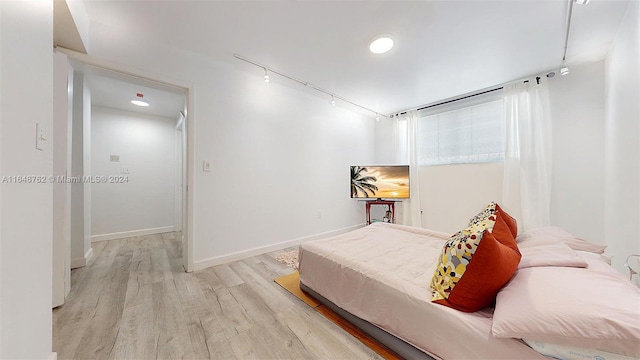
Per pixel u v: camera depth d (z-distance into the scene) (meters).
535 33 2.01
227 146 2.69
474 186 3.41
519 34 2.03
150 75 2.17
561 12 1.76
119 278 2.25
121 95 3.35
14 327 0.78
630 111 1.67
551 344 0.78
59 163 1.76
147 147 4.21
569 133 2.62
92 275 2.33
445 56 2.40
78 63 1.91
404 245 1.97
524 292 0.90
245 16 1.85
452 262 1.10
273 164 3.15
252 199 2.93
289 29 2.00
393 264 1.56
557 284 0.88
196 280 2.21
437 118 3.83
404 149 4.27
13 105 0.79
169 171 4.45
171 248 3.30
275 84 3.15
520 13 1.78
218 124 2.61
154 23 1.94
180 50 2.33
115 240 3.74
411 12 1.78
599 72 2.45
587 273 0.95
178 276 2.31
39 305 0.94
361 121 4.50
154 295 1.92
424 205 3.98
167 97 3.43
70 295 1.91
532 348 0.83
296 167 3.44
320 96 3.62
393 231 2.41
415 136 4.04
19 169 0.82
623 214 1.81
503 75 2.81
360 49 2.30
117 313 1.66
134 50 2.09
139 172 4.12
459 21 1.88
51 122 1.05
